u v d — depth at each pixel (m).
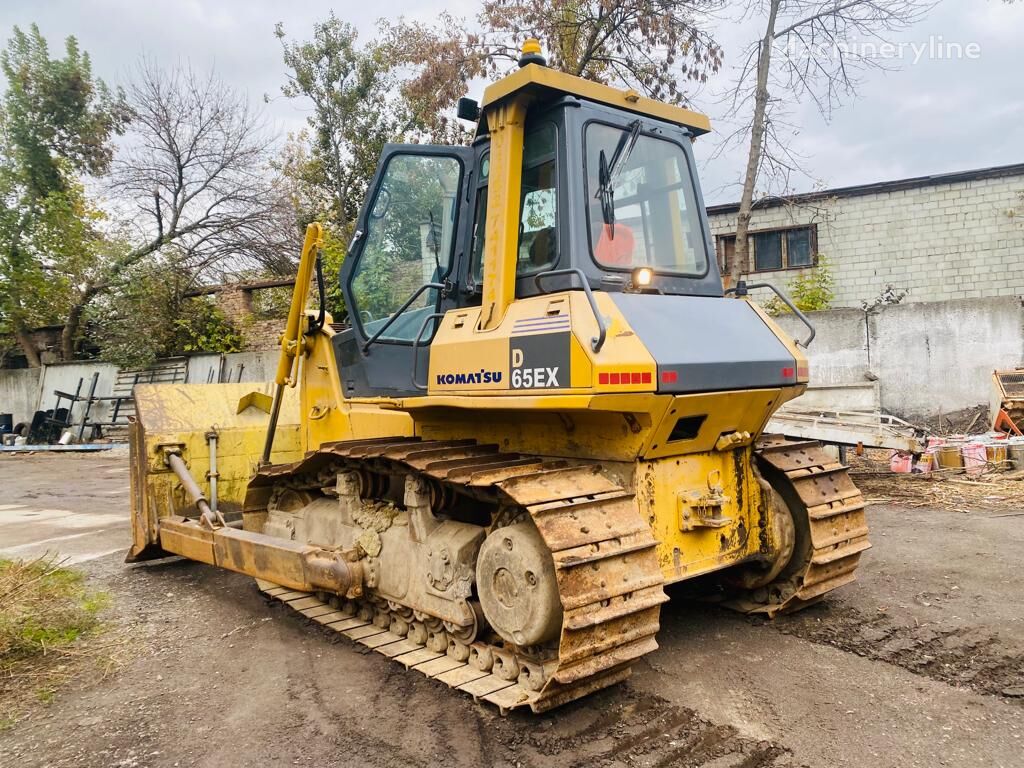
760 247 14.76
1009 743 3.07
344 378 5.21
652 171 4.24
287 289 19.75
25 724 3.49
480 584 3.62
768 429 8.80
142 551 6.02
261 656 4.25
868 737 3.15
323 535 4.90
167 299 18.41
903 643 4.13
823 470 4.62
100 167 20.94
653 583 3.36
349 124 18.50
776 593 4.60
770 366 3.94
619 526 3.36
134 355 17.86
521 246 3.95
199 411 6.23
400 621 4.32
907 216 13.57
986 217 13.06
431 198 4.60
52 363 19.83
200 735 3.34
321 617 4.70
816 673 3.79
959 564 5.54
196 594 5.43
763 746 3.10
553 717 3.39
